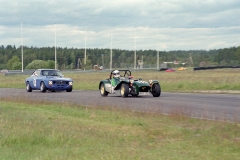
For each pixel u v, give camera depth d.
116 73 24.06
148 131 11.32
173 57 180.88
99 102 20.09
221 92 27.17
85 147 9.40
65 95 25.92
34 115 14.84
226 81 33.47
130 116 14.24
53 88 29.25
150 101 20.33
